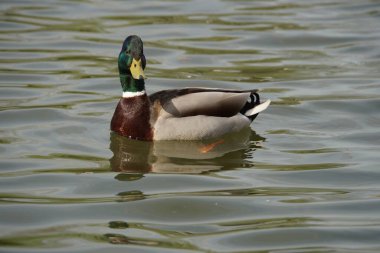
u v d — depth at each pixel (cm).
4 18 2267
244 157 1387
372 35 2173
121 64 1455
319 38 2150
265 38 2147
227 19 2308
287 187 1258
